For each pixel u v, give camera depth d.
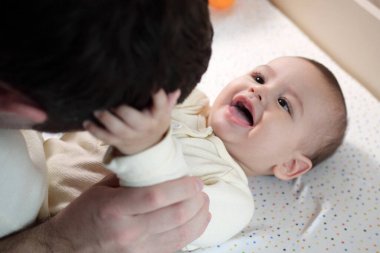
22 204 0.63
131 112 0.50
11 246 0.64
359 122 1.13
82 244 0.64
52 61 0.42
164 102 0.51
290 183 1.04
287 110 0.98
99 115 0.50
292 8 1.44
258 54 1.32
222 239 0.88
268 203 0.99
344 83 1.21
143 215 0.62
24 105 0.47
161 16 0.43
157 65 0.45
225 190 0.85
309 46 1.33
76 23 0.40
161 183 0.61
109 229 0.62
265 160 1.00
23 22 0.40
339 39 1.28
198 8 0.49
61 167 0.88
